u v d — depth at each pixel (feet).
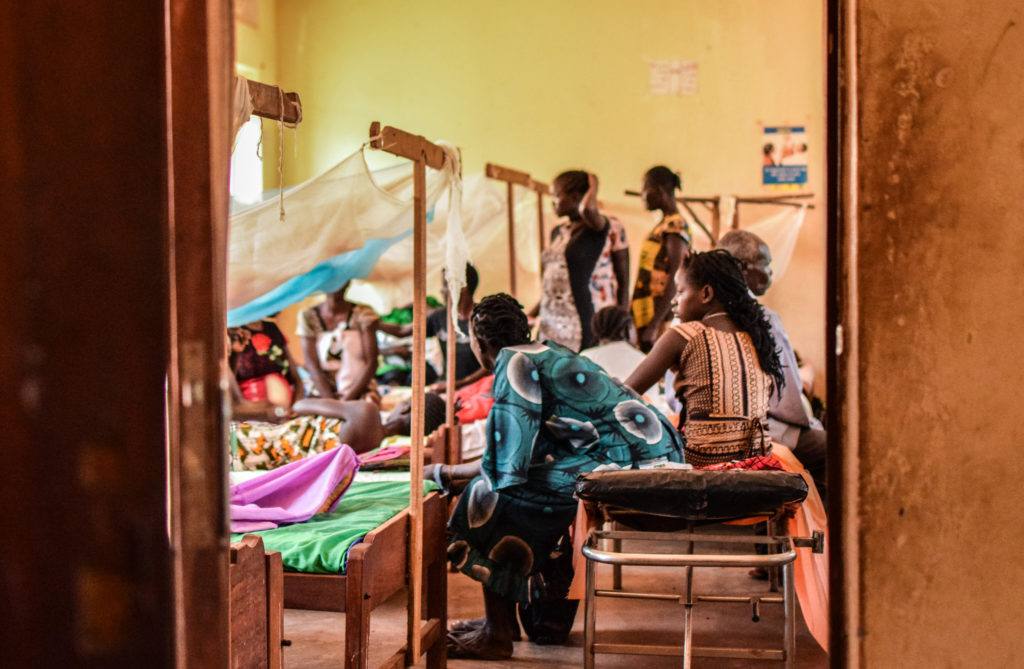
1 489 5.47
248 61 24.99
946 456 6.29
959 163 6.25
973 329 6.28
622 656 12.33
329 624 13.61
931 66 6.23
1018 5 6.22
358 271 15.43
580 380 11.72
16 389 5.46
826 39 6.38
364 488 12.48
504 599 12.16
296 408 13.99
